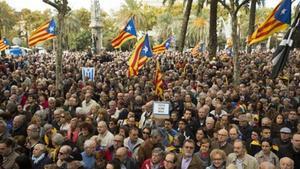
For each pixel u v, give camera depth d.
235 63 19.55
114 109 12.70
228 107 13.12
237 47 19.61
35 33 21.88
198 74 21.39
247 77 20.72
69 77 21.17
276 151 8.76
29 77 20.73
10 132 10.76
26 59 34.59
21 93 15.27
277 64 11.49
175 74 21.44
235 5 22.14
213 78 19.50
